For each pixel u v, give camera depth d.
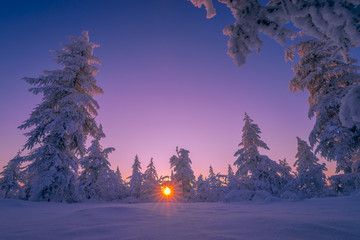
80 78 13.03
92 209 3.88
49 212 4.57
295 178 12.92
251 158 15.81
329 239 1.86
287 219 2.79
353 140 9.67
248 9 1.55
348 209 3.92
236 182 13.83
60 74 12.03
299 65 12.23
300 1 1.31
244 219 2.95
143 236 2.14
